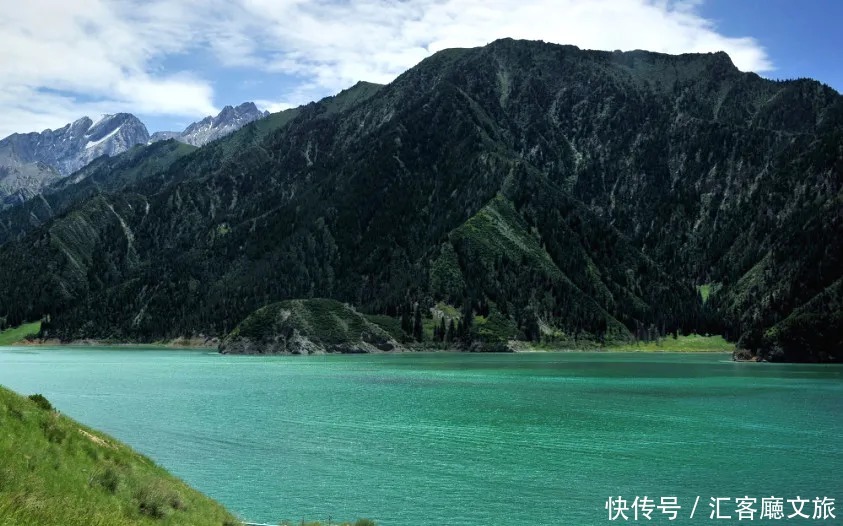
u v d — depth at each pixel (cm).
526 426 8350
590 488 5528
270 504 5078
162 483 3750
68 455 3481
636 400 10925
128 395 11475
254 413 9344
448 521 4734
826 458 6588
